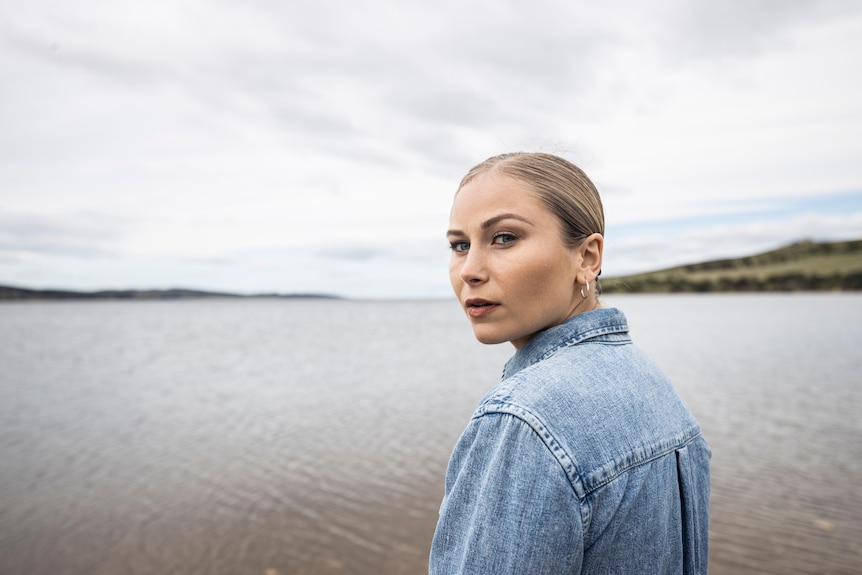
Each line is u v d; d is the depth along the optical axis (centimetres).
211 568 724
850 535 750
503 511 81
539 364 95
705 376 2253
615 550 87
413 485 1023
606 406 90
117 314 15262
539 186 101
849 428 1375
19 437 1489
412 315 14088
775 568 669
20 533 846
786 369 2447
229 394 2159
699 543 105
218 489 1027
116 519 894
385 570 704
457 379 2500
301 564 723
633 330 4981
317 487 1023
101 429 1575
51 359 3678
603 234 114
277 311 17900
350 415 1702
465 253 110
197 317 12938
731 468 1055
